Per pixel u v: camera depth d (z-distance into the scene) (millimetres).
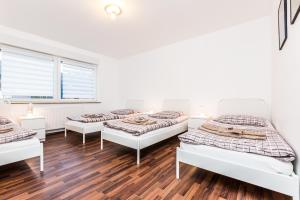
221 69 3471
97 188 1627
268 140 1665
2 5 2457
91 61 4742
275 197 1481
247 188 1633
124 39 3873
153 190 1604
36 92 3781
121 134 2553
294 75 1467
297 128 1354
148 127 2514
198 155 1691
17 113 3350
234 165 1472
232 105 3270
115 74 5523
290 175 1268
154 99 4652
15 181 1736
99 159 2373
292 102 1521
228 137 1794
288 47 1690
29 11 2633
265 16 2934
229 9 2668
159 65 4512
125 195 1519
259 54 3033
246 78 3178
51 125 3822
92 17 2830
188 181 1772
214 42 3545
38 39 3643
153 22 3045
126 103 5320
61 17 2824
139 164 2211
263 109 2967
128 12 2686
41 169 1946
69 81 4410
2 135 1823
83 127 3154
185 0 2395
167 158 2430
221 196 1506
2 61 3303
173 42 4113
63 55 4082
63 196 1490
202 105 3662
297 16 1374
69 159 2359
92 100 4980
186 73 4000
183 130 3465
